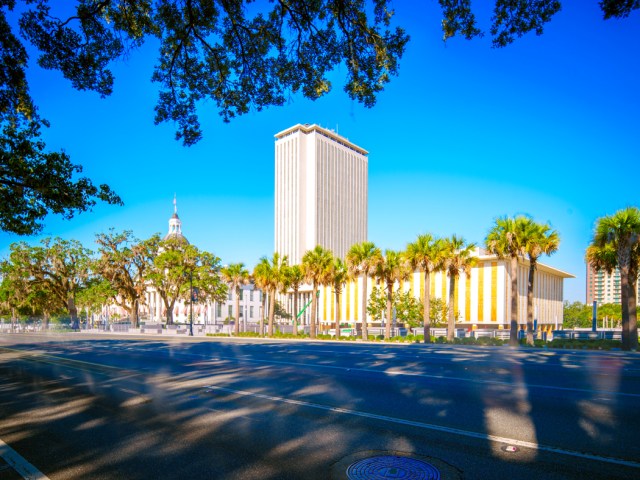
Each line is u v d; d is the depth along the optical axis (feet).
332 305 252.01
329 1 32.73
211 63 37.50
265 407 28.66
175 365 55.31
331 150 487.61
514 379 39.14
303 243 464.65
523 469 16.81
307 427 23.35
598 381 37.83
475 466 17.17
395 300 179.22
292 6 33.30
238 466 17.62
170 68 37.45
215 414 27.02
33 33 31.30
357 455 18.63
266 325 232.53
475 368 48.06
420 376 41.47
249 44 35.88
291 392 33.88
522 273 224.12
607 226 86.94
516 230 99.55
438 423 23.62
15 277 217.77
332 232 478.59
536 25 28.53
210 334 176.86
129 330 221.66
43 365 57.93
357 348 86.69
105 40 33.88
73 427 24.56
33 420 26.48
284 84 37.76
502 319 194.90
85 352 79.51
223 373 46.37
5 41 30.96
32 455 19.58
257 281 159.94
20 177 45.65
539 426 22.80
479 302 202.08
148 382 41.11
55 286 230.89
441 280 212.02
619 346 89.56
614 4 23.67
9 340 131.64
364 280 130.41
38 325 304.91
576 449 19.10
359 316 240.53
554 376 41.19
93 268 211.61
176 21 34.27
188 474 16.87
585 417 24.58
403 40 33.63
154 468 17.61
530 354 70.28
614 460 17.72
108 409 29.27
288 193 476.13
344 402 29.58
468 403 28.55
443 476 16.17
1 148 45.01
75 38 32.60
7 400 33.32
